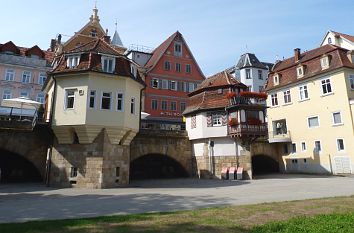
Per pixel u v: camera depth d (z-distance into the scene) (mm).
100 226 8461
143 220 9289
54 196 17031
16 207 12906
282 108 41156
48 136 25859
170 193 18312
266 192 18219
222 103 32312
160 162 37531
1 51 45156
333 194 16500
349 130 32219
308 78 37219
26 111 25422
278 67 44469
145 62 55000
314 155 36000
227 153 31594
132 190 20328
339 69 33500
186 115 35594
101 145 22578
